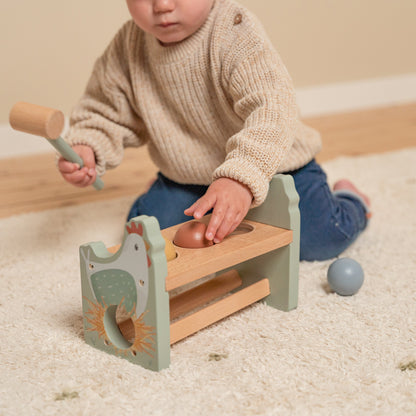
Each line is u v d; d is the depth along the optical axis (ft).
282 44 8.10
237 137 2.76
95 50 6.89
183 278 2.38
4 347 2.63
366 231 4.06
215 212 2.55
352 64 8.75
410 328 2.72
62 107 6.85
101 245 2.53
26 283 3.32
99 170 3.43
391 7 8.83
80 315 2.94
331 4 8.31
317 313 2.89
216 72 3.14
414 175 5.30
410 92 9.34
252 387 2.28
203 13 3.05
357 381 2.32
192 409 2.15
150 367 2.42
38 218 4.37
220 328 2.77
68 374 2.40
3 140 6.47
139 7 3.00
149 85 3.47
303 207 3.52
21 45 6.47
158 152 3.74
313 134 3.71
